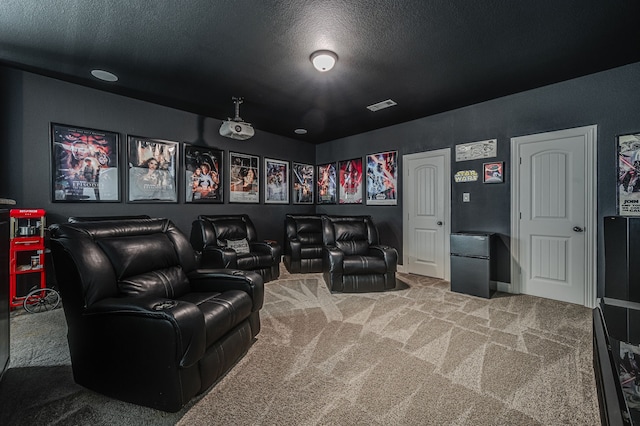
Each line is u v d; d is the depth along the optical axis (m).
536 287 3.43
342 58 2.70
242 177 5.00
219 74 3.04
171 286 2.08
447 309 3.00
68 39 2.43
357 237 4.20
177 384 1.45
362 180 5.36
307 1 1.96
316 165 6.27
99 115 3.50
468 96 3.61
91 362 1.64
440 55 2.65
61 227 1.78
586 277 3.07
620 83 2.86
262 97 3.66
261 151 5.27
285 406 1.55
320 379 1.79
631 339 1.53
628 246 2.48
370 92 3.49
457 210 4.08
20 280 3.05
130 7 2.02
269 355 2.07
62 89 3.25
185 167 4.27
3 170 2.95
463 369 1.90
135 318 1.50
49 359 2.00
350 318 2.76
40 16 2.12
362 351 2.13
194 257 2.44
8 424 1.42
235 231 4.34
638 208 2.76
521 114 3.49
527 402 1.59
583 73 3.00
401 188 4.77
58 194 3.24
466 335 2.39
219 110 4.19
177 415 1.48
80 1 1.96
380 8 2.02
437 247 4.32
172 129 4.12
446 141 4.19
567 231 3.19
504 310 2.96
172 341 1.44
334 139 5.86
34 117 3.10
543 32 2.30
